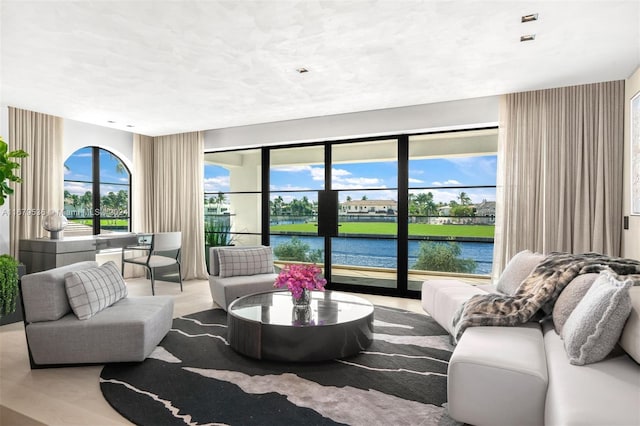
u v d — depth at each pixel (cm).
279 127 590
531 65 352
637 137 350
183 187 668
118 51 316
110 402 240
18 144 497
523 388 187
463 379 200
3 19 262
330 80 392
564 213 420
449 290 369
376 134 531
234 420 220
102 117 546
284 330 295
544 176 426
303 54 324
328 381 269
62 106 487
